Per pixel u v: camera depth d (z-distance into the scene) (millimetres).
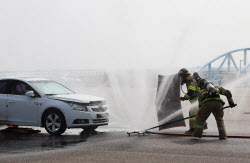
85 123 8805
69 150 6773
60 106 8852
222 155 6109
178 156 6074
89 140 7977
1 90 9773
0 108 9656
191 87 8508
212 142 7430
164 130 9406
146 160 5812
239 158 5863
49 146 7258
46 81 9969
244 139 7785
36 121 9164
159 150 6633
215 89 7883
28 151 6734
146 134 8797
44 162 5766
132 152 6496
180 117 8875
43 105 9055
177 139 7898
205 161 5672
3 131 9680
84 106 8859
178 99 8867
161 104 8977
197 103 8586
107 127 10273
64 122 8820
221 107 7820
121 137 8328
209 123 10984
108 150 6723
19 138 8398
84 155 6277
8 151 6754
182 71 8820
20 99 9391
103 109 9297
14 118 9477
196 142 7453
